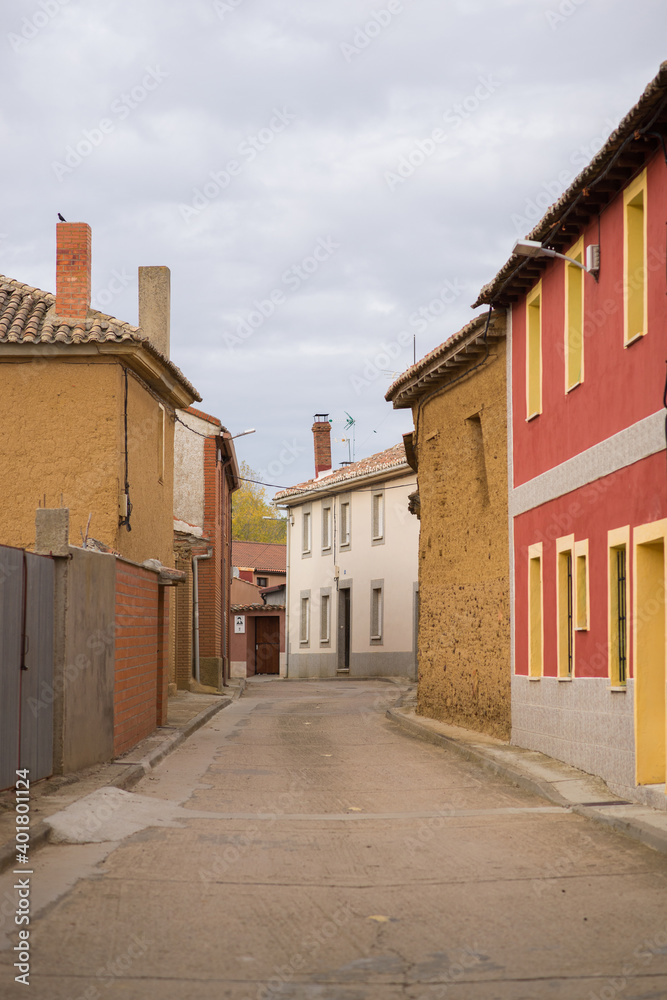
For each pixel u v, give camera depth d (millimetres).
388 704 26641
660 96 10172
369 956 5914
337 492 44469
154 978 5492
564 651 14430
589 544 13242
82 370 18141
